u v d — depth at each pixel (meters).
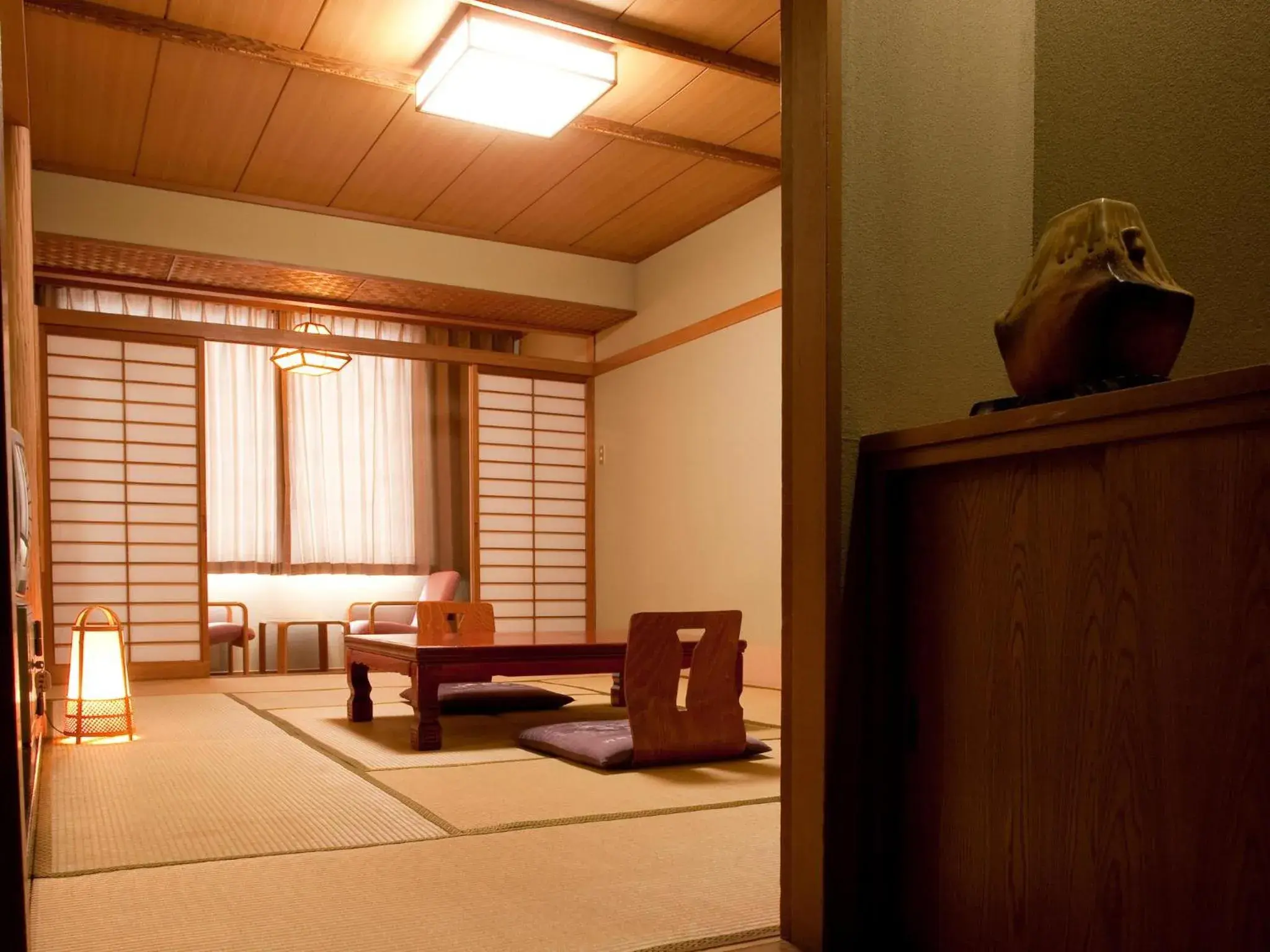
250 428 7.32
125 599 6.01
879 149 1.52
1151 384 1.09
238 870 1.84
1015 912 1.24
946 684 1.36
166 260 5.91
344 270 6.17
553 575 7.45
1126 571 1.13
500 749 3.30
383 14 4.01
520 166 5.47
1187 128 1.55
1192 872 1.05
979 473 1.32
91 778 2.77
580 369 7.52
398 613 7.57
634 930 1.52
